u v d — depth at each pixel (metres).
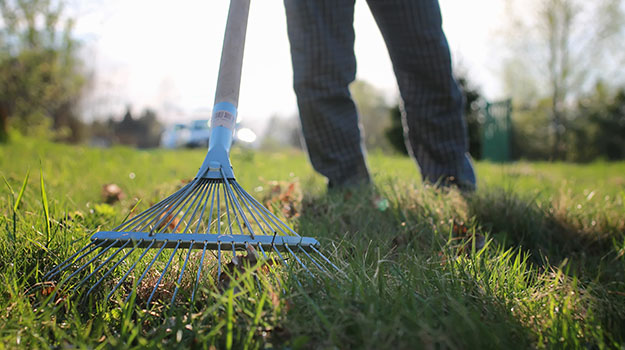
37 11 12.66
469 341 1.00
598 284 1.55
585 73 20.72
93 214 2.17
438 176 2.87
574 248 2.17
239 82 1.76
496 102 13.10
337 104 2.74
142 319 1.21
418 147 2.92
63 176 3.37
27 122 13.66
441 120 2.82
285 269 1.33
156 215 1.51
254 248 1.38
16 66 13.19
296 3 2.57
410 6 2.60
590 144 20.95
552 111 21.33
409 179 3.07
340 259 1.47
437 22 2.66
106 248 1.39
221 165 1.58
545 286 1.44
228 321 1.03
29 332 1.09
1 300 1.24
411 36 2.65
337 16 2.57
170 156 7.00
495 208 2.30
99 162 4.95
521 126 21.50
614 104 20.67
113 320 1.24
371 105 27.95
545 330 1.18
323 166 2.84
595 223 2.28
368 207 2.32
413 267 1.41
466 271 1.49
